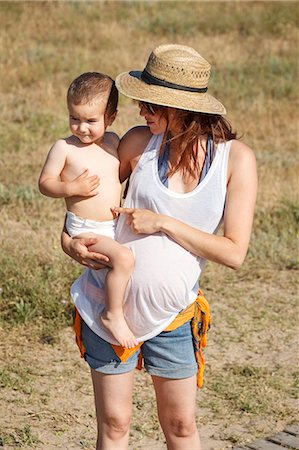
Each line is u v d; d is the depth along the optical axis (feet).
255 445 33.04
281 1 117.91
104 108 24.47
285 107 85.20
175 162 24.29
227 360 39.91
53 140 73.56
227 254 23.88
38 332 41.01
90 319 24.66
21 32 104.78
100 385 24.90
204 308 25.26
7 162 67.31
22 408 35.06
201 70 24.25
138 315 24.26
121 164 25.31
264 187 63.10
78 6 114.21
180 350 24.67
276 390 37.17
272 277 48.98
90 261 24.57
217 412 35.45
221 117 24.48
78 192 24.53
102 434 25.23
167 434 25.55
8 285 43.83
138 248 24.22
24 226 54.70
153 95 23.95
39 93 85.40
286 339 42.14
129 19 112.37
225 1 118.93
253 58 100.07
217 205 24.16
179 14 114.11
